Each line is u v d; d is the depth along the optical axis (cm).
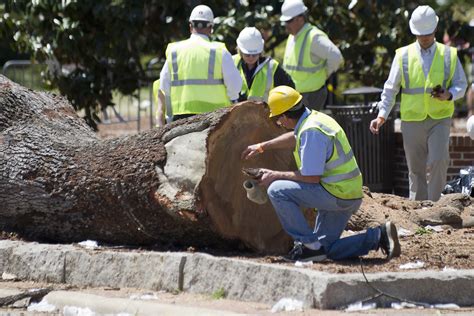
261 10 3081
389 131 2936
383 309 1548
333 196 1716
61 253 1858
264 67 2386
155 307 1599
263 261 1728
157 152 1833
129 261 1781
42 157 1973
